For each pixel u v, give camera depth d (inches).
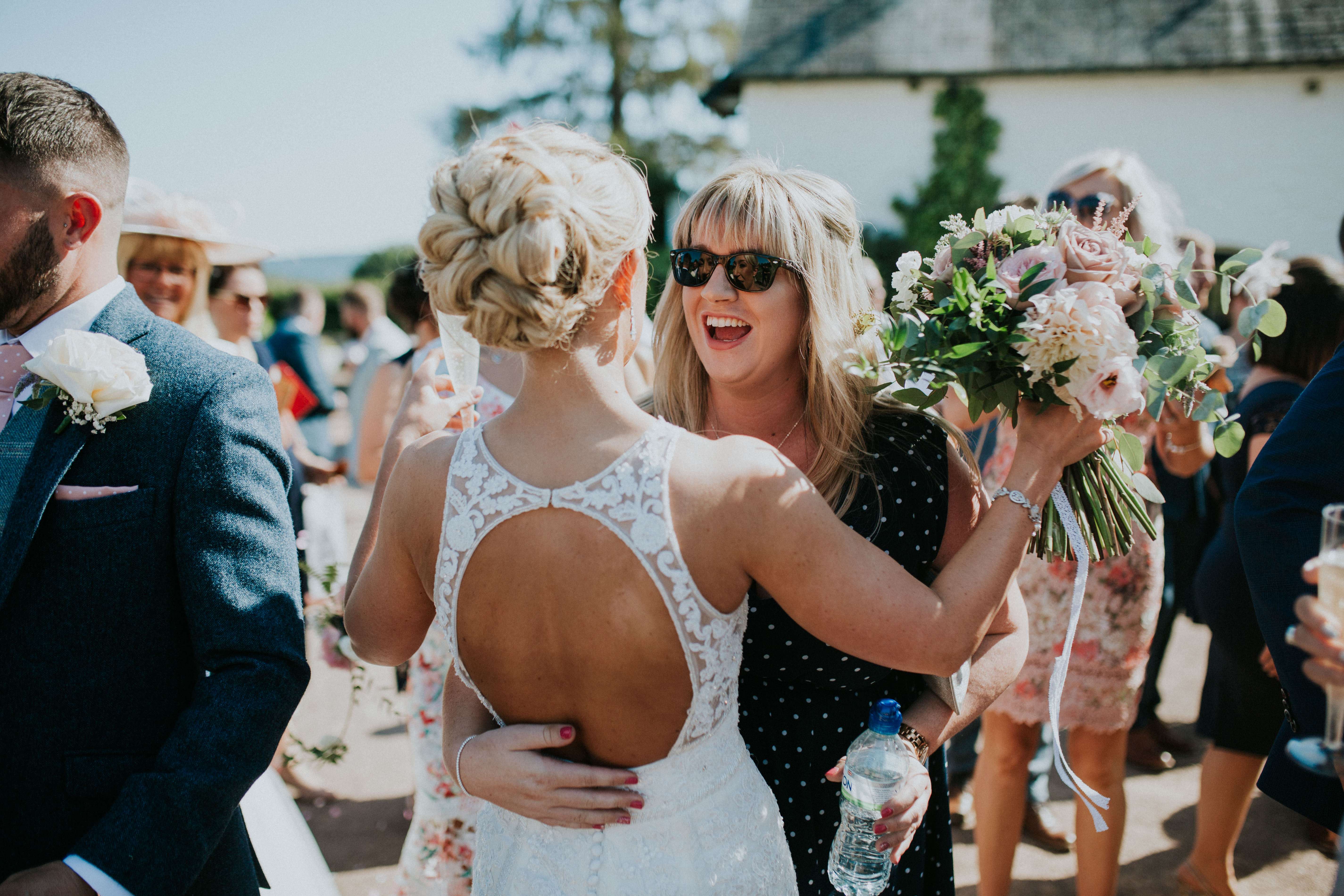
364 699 177.8
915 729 60.4
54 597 52.7
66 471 53.3
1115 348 48.9
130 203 116.0
